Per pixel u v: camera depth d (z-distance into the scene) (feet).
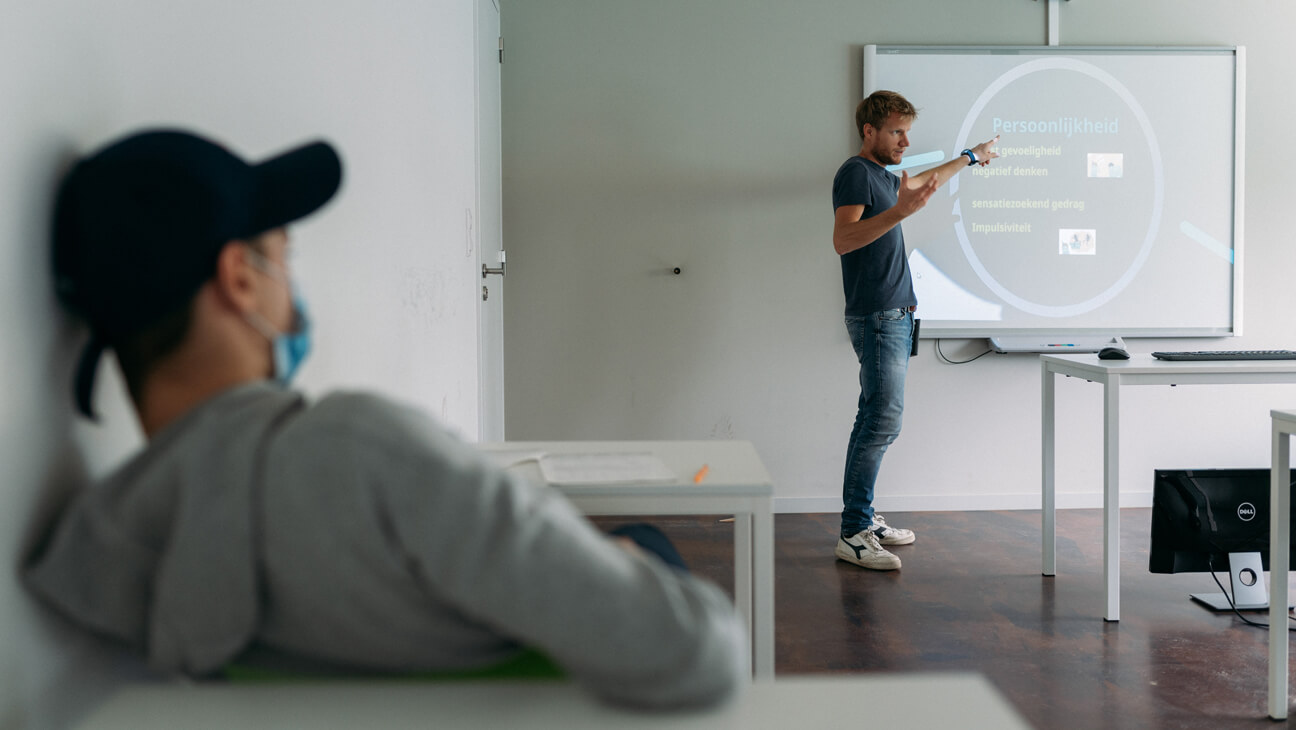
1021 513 12.86
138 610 2.13
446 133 8.43
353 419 1.95
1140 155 12.78
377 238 5.87
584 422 12.91
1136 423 13.17
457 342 8.97
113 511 2.11
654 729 1.93
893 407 10.49
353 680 2.20
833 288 12.84
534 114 12.62
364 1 5.66
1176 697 6.89
